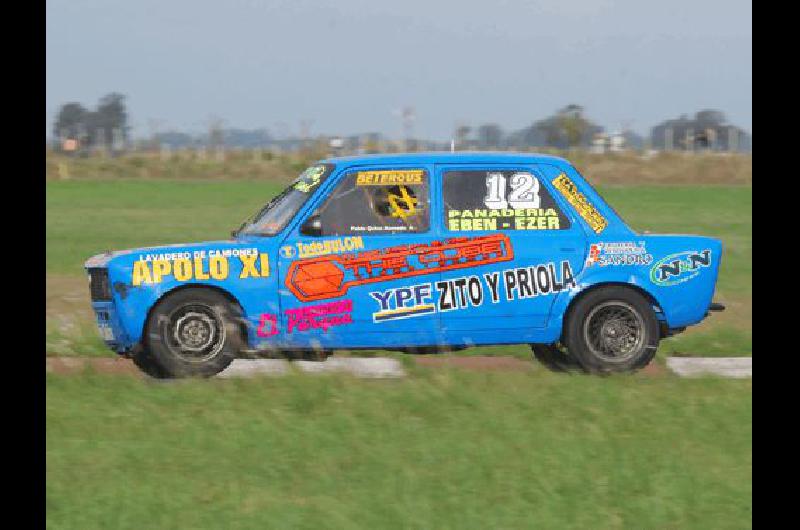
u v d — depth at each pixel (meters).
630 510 12.52
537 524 12.02
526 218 20.66
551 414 16.45
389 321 20.28
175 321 19.84
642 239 20.78
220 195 94.06
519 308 20.52
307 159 132.00
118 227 61.97
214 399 17.22
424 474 13.62
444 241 20.38
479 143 92.00
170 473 13.68
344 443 14.92
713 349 23.89
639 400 17.27
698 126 135.88
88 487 13.14
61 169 122.25
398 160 20.58
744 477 13.65
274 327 20.08
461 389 17.52
